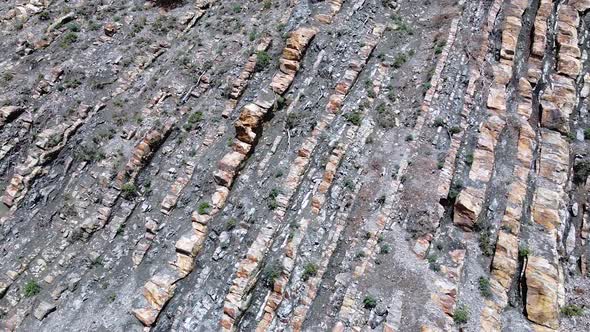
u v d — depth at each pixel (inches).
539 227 962.7
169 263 909.8
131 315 865.5
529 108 1110.4
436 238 921.5
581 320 879.7
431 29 1206.3
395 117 1055.0
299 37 1110.4
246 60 1130.0
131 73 1172.5
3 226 973.8
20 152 1060.5
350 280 859.4
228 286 872.9
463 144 1028.5
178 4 1339.8
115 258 933.8
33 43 1231.5
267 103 1032.8
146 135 1036.5
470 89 1086.4
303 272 866.1
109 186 1000.9
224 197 960.3
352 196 943.7
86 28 1283.2
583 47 1232.2
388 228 916.6
